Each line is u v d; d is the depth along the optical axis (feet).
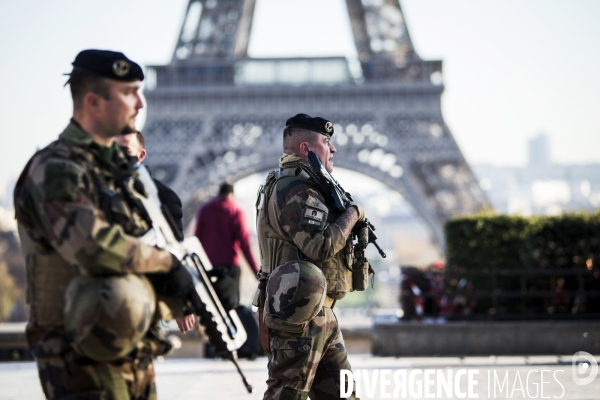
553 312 63.16
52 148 18.02
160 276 18.83
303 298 23.91
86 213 17.15
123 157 19.30
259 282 26.68
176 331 63.67
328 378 25.95
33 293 18.17
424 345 58.85
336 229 24.58
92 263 17.01
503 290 62.85
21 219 18.03
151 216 19.38
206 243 54.70
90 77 18.31
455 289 62.69
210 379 48.29
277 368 25.02
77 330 17.17
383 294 548.72
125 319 17.28
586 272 61.21
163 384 46.42
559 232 63.41
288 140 26.53
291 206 24.63
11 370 53.11
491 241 63.31
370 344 68.44
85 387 17.83
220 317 20.85
